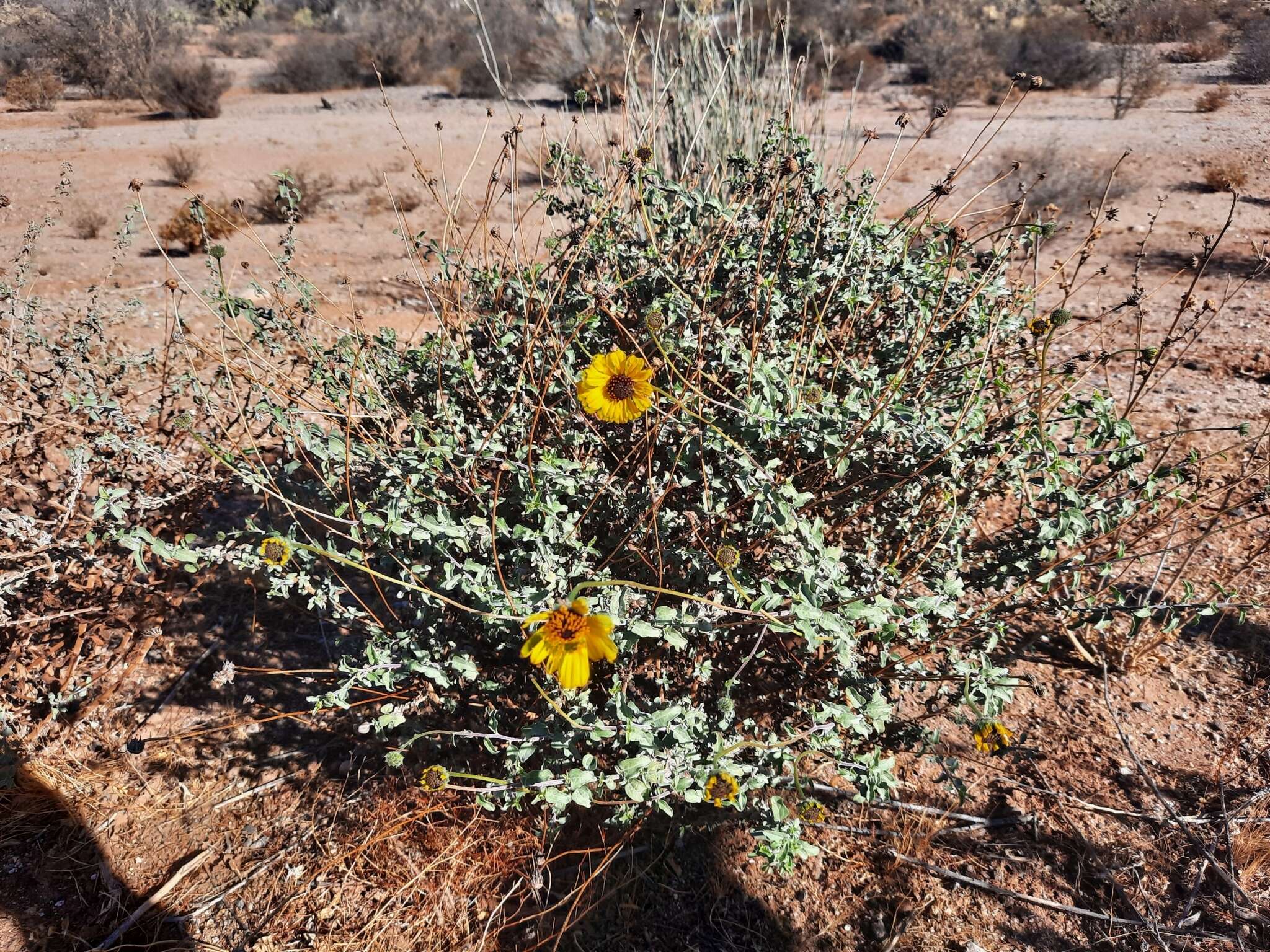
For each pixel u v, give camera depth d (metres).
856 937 2.34
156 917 2.46
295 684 3.17
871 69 19.23
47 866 2.60
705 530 2.31
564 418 2.48
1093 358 3.45
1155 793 2.65
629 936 2.35
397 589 2.95
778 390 2.25
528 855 2.50
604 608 2.00
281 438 3.11
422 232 2.89
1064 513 2.10
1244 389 4.83
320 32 34.53
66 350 3.43
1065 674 3.13
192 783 2.83
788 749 2.18
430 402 2.73
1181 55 22.27
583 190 2.90
